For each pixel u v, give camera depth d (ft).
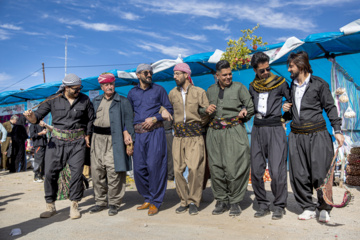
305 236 10.26
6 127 36.11
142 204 15.66
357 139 23.17
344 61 23.21
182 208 13.80
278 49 20.24
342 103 23.39
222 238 10.34
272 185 12.46
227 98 13.24
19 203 17.29
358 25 17.98
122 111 14.17
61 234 11.28
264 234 10.59
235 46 20.83
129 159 14.39
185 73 13.83
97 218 13.35
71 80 13.30
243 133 13.29
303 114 11.83
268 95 12.66
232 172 12.95
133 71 26.35
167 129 23.57
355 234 10.34
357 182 19.31
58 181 13.98
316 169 11.50
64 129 13.57
